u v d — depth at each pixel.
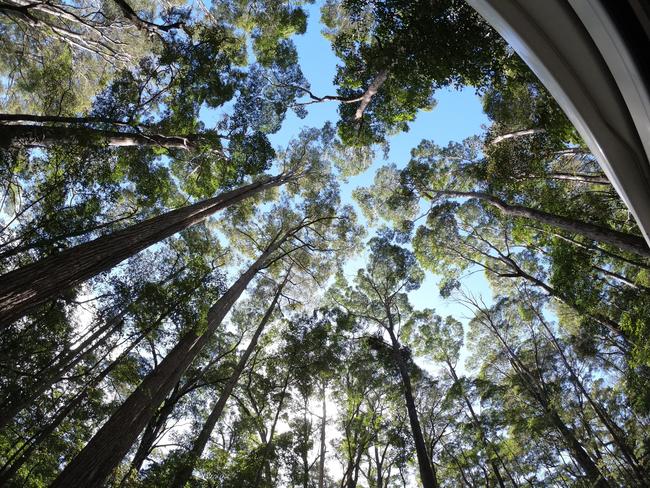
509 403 19.25
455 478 21.89
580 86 0.81
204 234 16.08
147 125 11.36
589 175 13.15
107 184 8.88
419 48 8.27
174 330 10.13
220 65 12.58
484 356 22.45
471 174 16.88
